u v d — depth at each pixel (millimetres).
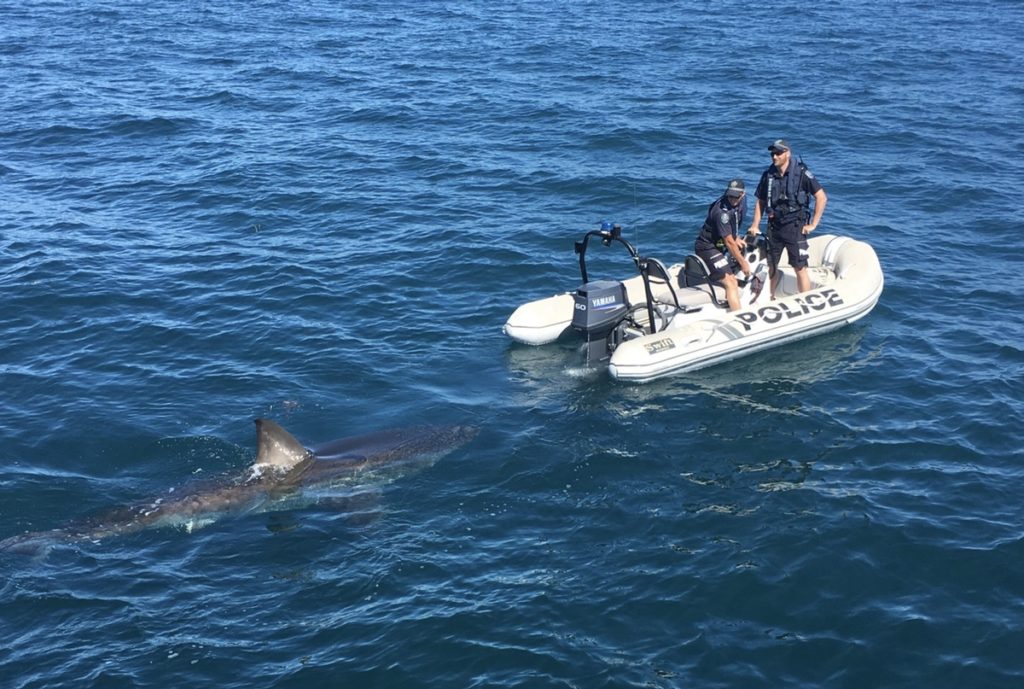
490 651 7719
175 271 14844
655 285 13391
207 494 9398
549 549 8875
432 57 27766
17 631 7895
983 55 28219
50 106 23484
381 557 8742
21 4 36656
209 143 20766
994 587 8383
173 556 8750
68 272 14766
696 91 24141
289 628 7965
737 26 31812
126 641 7805
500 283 14414
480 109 22766
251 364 12195
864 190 18188
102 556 8734
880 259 15211
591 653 7707
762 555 8766
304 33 31250
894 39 30094
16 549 8797
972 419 10914
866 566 8633
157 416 11023
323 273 14680
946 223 16703
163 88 24953
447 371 12109
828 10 34688
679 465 10141
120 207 17484
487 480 9844
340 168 19188
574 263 15070
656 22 32406
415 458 10062
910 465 10102
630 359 11805
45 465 10102
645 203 17344
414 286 14297
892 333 12977
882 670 7555
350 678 7480
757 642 7828
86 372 12023
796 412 11141
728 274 12875
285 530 9086
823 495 9609
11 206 17547
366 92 24297
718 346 12203
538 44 29141
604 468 10062
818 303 12914
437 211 17031
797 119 22062
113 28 32344
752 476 9945
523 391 11672
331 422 10953
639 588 8391
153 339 12836
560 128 21359
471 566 8656
